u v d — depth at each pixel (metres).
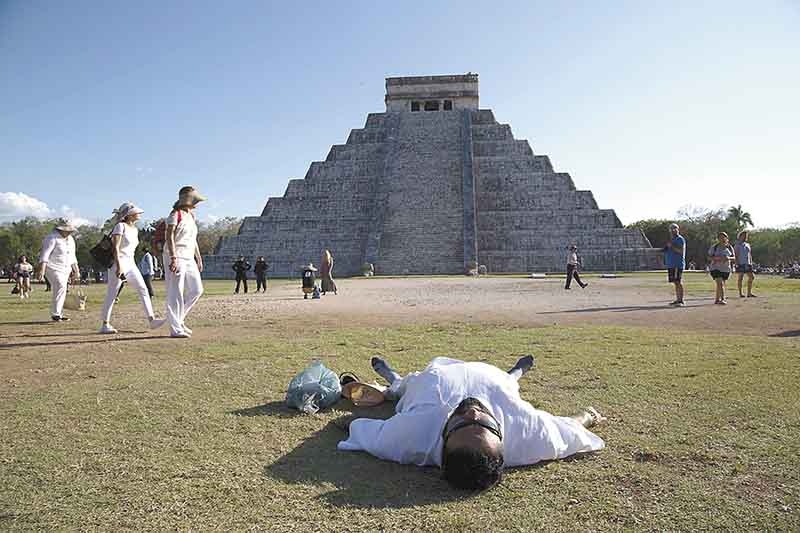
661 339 10.88
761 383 7.22
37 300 26.92
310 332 12.60
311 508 4.00
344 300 22.56
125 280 13.68
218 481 4.45
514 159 71.06
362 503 4.08
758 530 3.65
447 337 11.50
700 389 7.02
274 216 70.50
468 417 4.44
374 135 76.75
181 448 5.19
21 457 4.95
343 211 69.56
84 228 103.31
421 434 4.84
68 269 16.33
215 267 65.12
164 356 9.70
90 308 20.23
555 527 3.71
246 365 8.86
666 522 3.76
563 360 8.91
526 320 14.48
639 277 43.66
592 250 62.12
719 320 13.99
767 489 4.23
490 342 10.74
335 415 6.30
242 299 24.06
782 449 4.98
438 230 64.50
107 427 5.78
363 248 65.31
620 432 5.54
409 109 86.38
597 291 26.25
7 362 9.21
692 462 4.76
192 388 7.41
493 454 4.22
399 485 4.40
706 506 3.97
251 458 4.95
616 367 8.35
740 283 21.27
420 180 70.00
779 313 15.27
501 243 64.31
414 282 39.28
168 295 12.02
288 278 60.81
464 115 77.06
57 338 12.01
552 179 69.44
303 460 4.91
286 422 6.00
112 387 7.45
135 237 13.20
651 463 4.77
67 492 4.26
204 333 12.65
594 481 4.44
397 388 6.38
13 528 3.72
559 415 6.04
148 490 4.29
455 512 3.93
